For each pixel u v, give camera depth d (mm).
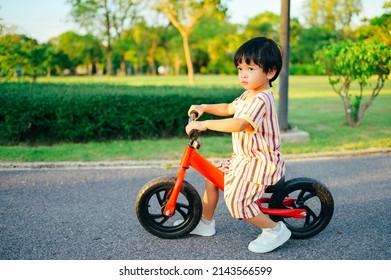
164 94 6258
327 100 12078
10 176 4289
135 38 44125
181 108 6191
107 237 2879
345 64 6801
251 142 2498
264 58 2438
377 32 7488
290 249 2715
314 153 5234
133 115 5977
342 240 2834
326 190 2775
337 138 6102
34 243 2777
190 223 2797
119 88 7645
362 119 7863
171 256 2623
